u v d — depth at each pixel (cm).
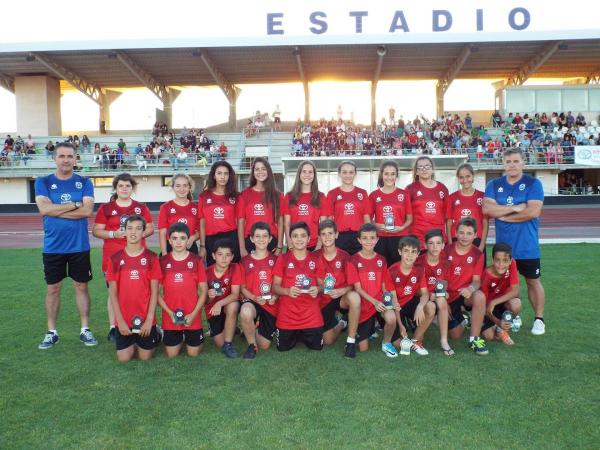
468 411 356
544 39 2672
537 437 320
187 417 352
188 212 595
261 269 511
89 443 318
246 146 3189
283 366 455
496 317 529
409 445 311
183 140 3109
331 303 518
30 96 3350
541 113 3203
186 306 493
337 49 2880
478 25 2694
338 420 344
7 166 2972
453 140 2989
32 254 1240
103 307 688
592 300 680
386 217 602
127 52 2909
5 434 330
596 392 388
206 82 3562
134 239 485
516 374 426
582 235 1548
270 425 338
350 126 3297
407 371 438
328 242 512
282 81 3538
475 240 626
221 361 472
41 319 624
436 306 495
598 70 3394
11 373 440
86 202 523
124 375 435
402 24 2708
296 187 611
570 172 3119
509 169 564
